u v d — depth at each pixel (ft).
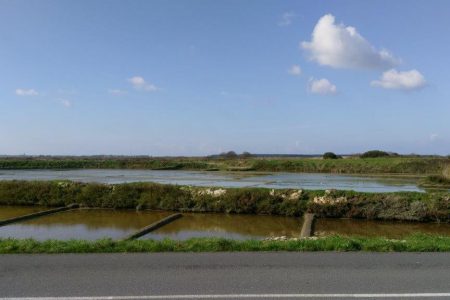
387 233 56.24
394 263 28.48
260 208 70.18
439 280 24.52
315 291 22.47
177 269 26.81
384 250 32.45
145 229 54.70
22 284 23.54
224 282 24.03
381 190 114.42
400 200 66.95
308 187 120.37
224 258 29.84
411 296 21.75
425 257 30.32
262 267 27.37
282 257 30.17
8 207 76.64
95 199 76.23
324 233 56.29
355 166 251.19
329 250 32.63
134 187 77.10
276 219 66.39
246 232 55.72
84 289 22.68
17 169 289.53
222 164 309.83
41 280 24.30
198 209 72.33
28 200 78.33
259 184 130.52
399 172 239.30
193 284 23.63
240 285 23.48
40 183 81.00
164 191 75.25
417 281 24.30
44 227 57.82
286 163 270.26
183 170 275.18
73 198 77.00
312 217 64.95
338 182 148.97
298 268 27.12
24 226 58.54
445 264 28.30
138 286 23.25
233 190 73.61
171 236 52.11
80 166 324.60
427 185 135.33
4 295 21.70
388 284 23.72
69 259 29.48
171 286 23.25
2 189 79.56
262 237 51.90
